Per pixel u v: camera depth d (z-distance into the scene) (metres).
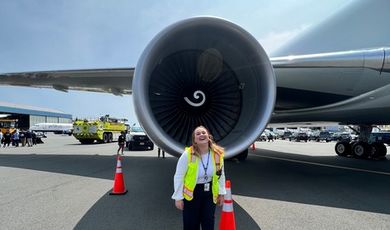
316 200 4.91
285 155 12.92
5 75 8.07
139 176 7.16
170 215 4.12
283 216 4.09
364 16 7.49
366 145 11.36
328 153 14.14
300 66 5.10
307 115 8.66
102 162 9.97
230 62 5.18
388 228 3.62
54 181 6.57
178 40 4.72
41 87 9.61
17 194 5.38
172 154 4.30
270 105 4.39
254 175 7.35
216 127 4.92
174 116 4.95
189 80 5.09
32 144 21.36
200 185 2.76
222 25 4.41
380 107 6.98
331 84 6.75
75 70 7.11
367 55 4.77
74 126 23.14
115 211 4.31
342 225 3.72
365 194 5.31
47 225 3.76
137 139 16.61
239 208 4.49
